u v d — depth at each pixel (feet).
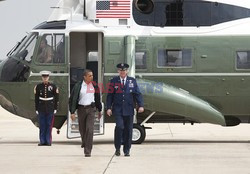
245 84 101.09
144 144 99.76
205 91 101.14
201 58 100.68
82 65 104.17
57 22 101.91
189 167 71.05
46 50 100.12
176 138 115.03
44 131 97.25
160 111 99.86
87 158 79.61
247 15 101.91
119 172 67.26
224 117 104.78
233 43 100.78
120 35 100.78
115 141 81.97
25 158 79.71
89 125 81.20
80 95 81.15
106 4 101.45
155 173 66.49
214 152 86.74
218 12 101.45
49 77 99.76
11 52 103.14
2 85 101.09
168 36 100.78
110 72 100.78
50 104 96.78
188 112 99.40
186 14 101.24
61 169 69.51
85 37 104.17
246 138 114.83
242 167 71.00
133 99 81.76
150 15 101.45
